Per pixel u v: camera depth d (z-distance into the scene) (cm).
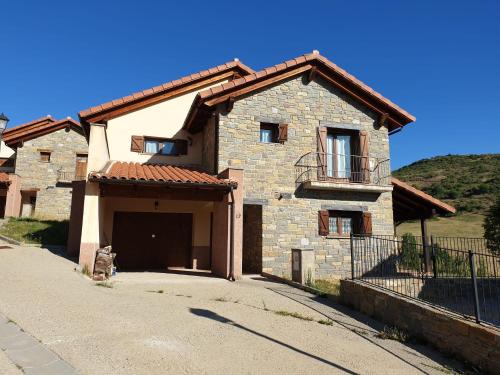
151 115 1414
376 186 1272
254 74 1242
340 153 1352
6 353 384
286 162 1252
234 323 599
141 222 1355
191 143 1445
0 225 1597
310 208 1248
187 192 1098
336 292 945
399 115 1381
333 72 1337
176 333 519
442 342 567
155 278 1034
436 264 1037
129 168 1166
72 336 461
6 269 852
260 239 1211
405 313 645
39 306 575
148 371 385
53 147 2081
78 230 1173
